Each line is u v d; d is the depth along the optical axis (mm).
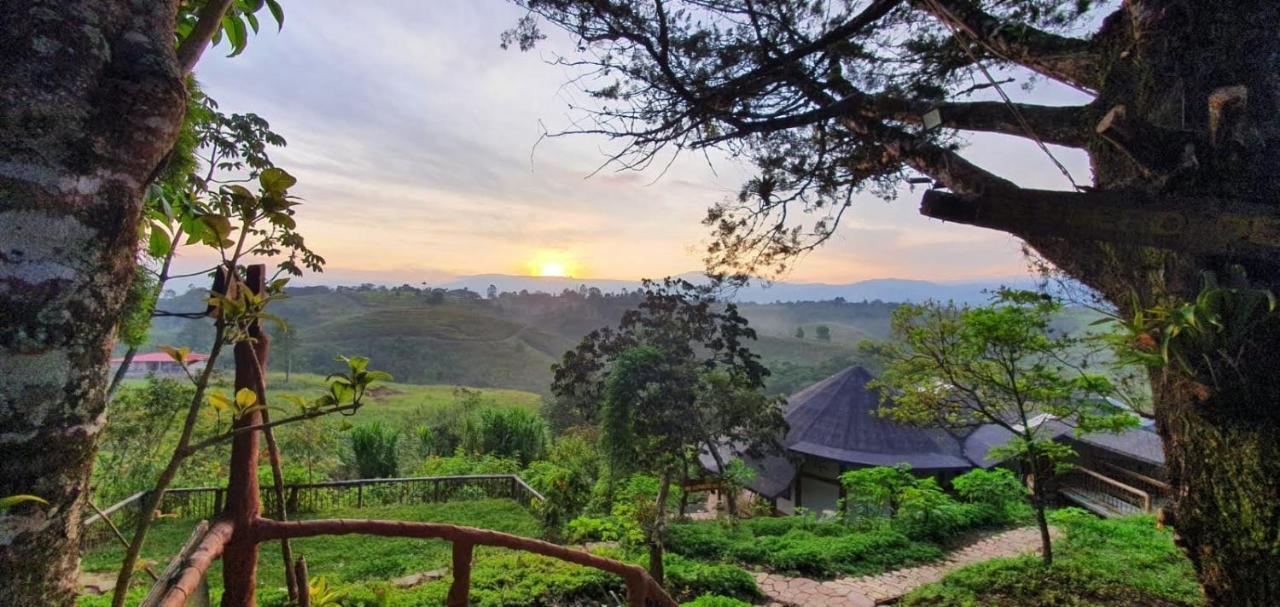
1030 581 6797
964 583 6953
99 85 804
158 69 854
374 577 7227
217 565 6250
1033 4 3174
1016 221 1466
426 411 25078
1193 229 1430
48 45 755
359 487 10953
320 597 2055
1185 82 2070
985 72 2598
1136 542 8195
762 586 7801
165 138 879
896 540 9477
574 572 6922
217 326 1113
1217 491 2002
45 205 741
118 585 966
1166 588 6387
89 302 799
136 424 9500
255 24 1720
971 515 10844
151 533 8477
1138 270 2229
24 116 729
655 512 7727
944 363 8039
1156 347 1798
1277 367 1746
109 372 875
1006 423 8242
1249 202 1507
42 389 750
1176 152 1840
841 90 4105
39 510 751
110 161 808
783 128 4297
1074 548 8375
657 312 7758
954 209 1478
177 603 975
